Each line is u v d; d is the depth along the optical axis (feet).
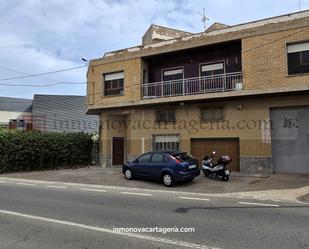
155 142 75.66
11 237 21.94
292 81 58.95
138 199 37.76
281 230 23.43
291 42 59.62
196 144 70.49
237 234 22.44
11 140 74.23
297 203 35.81
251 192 44.34
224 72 71.05
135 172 56.13
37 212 29.99
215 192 45.09
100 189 47.98
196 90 72.33
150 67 80.84
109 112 83.20
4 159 72.90
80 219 27.12
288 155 61.26
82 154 86.53
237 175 60.08
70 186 52.01
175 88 75.10
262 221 26.32
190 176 50.98
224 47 70.49
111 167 80.74
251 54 63.05
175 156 51.49
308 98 59.41
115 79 81.92
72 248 19.60
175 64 77.56
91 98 84.33
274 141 62.44
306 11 61.05
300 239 21.20
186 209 31.53
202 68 74.08
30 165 76.95
